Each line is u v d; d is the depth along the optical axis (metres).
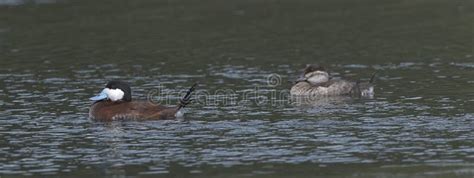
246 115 21.36
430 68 27.67
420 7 40.50
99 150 18.20
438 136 18.72
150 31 35.91
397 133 19.09
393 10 39.97
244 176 16.19
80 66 29.09
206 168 16.73
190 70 28.16
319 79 24.58
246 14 39.78
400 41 32.81
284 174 16.25
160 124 20.39
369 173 16.19
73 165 17.14
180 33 35.41
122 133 19.59
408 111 21.38
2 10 41.78
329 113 21.47
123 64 29.34
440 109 21.47
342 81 24.28
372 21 37.41
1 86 25.80
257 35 34.72
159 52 31.52
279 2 43.00
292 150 17.89
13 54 31.44
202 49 31.97
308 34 34.84
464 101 22.39
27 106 22.86
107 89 21.45
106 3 43.38
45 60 30.20
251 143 18.53
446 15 38.06
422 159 17.00
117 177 16.25
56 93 24.64
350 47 31.98
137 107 20.98
